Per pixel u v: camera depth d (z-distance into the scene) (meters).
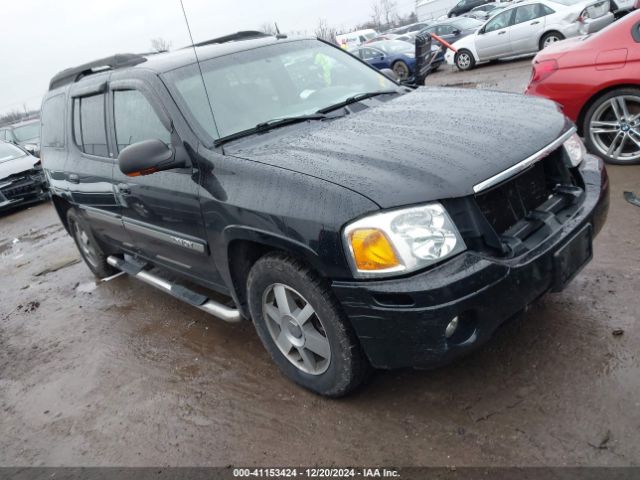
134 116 3.39
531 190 2.47
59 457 2.81
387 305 2.13
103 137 3.82
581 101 5.02
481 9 28.83
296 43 3.76
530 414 2.33
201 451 2.60
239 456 2.51
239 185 2.60
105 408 3.15
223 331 3.72
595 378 2.44
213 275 3.21
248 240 2.63
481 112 2.80
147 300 4.57
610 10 11.88
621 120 4.86
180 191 2.96
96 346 3.97
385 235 2.08
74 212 4.83
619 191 4.43
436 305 2.04
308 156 2.52
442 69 17.23
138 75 3.33
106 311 4.56
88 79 4.12
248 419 2.75
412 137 2.52
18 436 3.09
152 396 3.16
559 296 3.12
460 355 2.18
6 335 4.59
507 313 2.19
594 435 2.15
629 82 4.68
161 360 3.54
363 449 2.37
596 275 3.26
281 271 2.51
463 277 2.06
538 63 5.40
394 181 2.17
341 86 3.54
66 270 5.95
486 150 2.33
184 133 2.93
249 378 3.10
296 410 2.73
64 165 4.42
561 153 2.61
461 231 2.15
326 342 2.51
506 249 2.20
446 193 2.13
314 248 2.25
